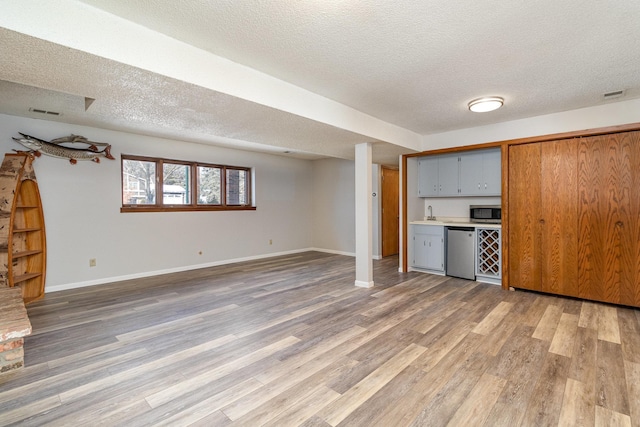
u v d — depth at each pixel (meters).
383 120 4.07
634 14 1.83
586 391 1.89
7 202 3.47
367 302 3.63
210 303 3.62
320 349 2.47
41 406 1.78
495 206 4.64
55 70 1.95
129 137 4.80
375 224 6.64
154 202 5.16
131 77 2.07
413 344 2.54
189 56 2.16
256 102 2.57
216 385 1.98
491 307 3.43
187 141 5.45
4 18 1.48
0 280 3.38
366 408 1.76
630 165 3.32
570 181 3.70
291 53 2.30
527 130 4.00
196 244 5.64
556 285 3.80
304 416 1.69
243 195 6.52
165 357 2.35
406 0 1.69
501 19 1.88
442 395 1.87
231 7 1.75
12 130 3.79
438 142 4.84
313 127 3.37
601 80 2.82
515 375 2.08
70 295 3.93
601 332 2.74
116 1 1.69
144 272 4.98
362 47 2.21
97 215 4.50
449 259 4.88
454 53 2.31
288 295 3.93
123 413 1.72
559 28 1.99
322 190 7.60
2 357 2.11
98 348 2.49
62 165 4.18
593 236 3.55
